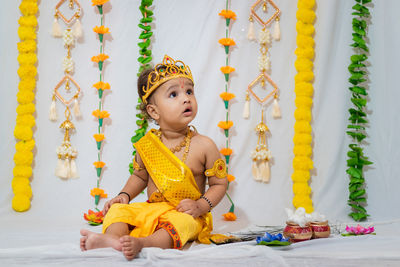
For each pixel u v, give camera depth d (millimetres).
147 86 2250
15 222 2662
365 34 2771
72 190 2926
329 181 2822
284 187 2881
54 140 2930
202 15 2893
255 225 2586
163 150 2191
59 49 2926
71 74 2926
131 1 2918
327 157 2834
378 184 2781
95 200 2885
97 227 2473
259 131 2885
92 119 2930
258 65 2871
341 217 2758
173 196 2152
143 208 2072
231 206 2818
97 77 2926
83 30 2926
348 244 1965
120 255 1654
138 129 2828
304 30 2789
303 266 1580
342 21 2834
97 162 2867
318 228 2055
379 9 2795
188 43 2902
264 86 2895
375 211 2777
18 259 1638
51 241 2090
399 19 2754
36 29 2926
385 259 1642
